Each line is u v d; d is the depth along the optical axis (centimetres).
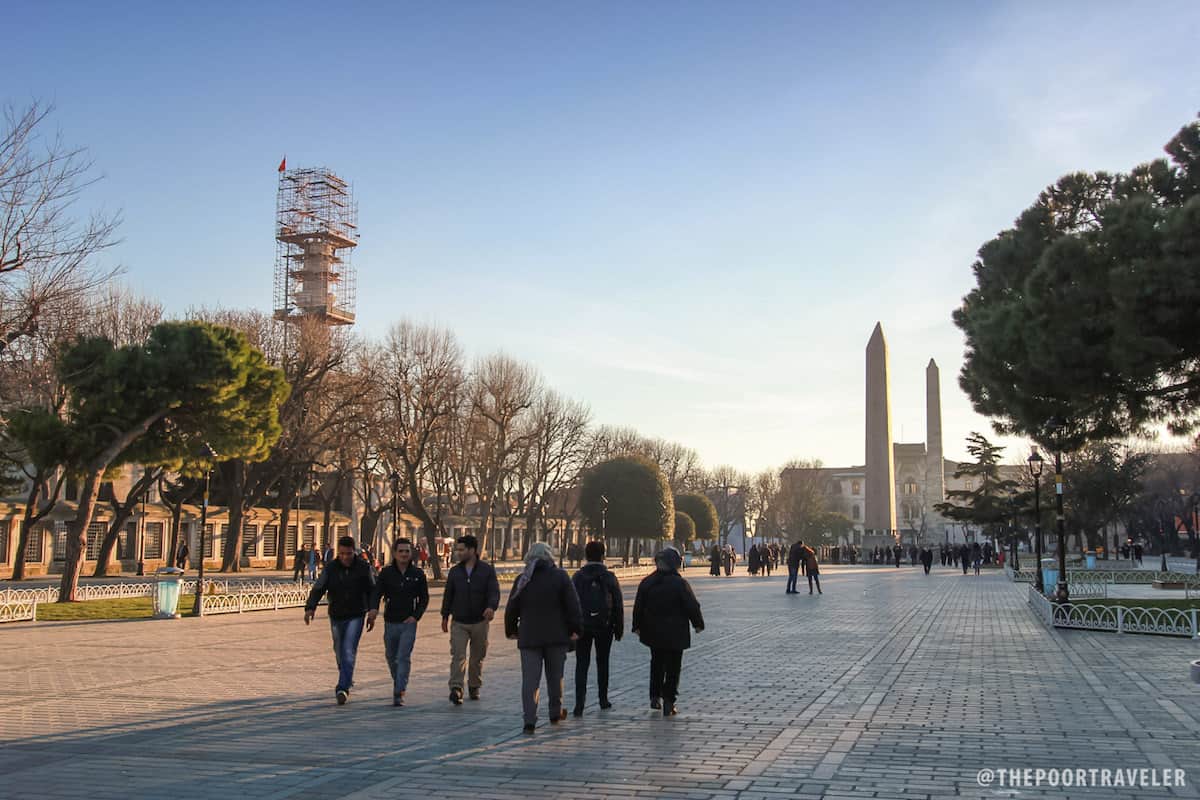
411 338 5175
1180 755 884
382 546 6488
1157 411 2175
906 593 3734
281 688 1319
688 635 1118
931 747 922
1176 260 1792
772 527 11400
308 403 5266
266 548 6638
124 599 3216
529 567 1037
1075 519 6438
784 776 805
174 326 3306
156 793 755
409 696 1248
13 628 2284
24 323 2675
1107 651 1772
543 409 6750
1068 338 1981
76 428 3134
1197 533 7712
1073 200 2556
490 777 804
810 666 1559
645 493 6988
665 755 888
